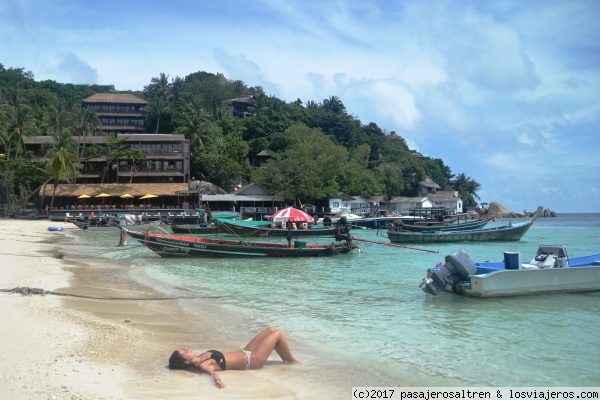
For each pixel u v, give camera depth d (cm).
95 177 7950
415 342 1020
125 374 721
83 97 11938
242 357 789
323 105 13538
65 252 2841
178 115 9625
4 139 6881
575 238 4606
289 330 1112
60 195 7000
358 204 8975
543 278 1506
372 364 870
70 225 5759
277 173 7856
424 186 11575
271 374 787
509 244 3869
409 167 11400
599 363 891
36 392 595
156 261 2522
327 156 8456
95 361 766
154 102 9556
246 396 673
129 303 1374
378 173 10781
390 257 2800
